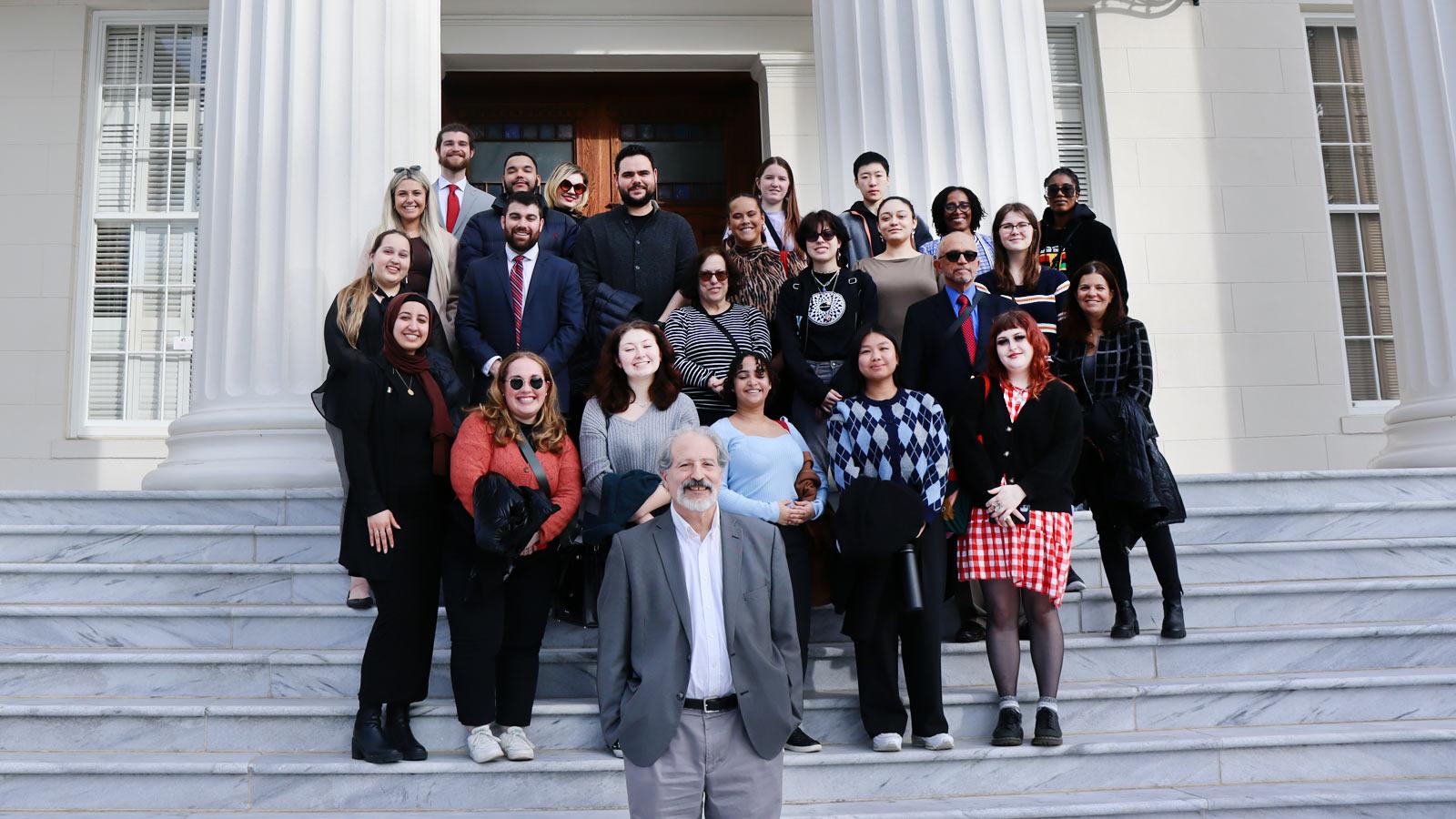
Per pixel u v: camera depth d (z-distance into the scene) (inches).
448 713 156.1
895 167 256.5
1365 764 154.6
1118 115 362.9
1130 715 163.0
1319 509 211.6
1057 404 161.0
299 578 187.3
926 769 149.6
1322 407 354.6
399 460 149.7
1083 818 141.9
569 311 192.4
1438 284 255.9
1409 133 263.6
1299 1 374.9
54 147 346.3
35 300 339.6
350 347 156.2
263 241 235.3
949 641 177.5
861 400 161.6
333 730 156.4
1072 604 185.9
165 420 341.7
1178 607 177.2
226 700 164.4
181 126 353.1
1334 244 369.7
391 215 201.9
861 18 265.0
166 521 208.5
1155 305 354.0
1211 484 222.8
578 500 157.5
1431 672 173.6
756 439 162.7
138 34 356.5
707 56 360.8
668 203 371.2
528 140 370.9
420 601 148.7
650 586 123.3
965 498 161.3
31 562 195.3
